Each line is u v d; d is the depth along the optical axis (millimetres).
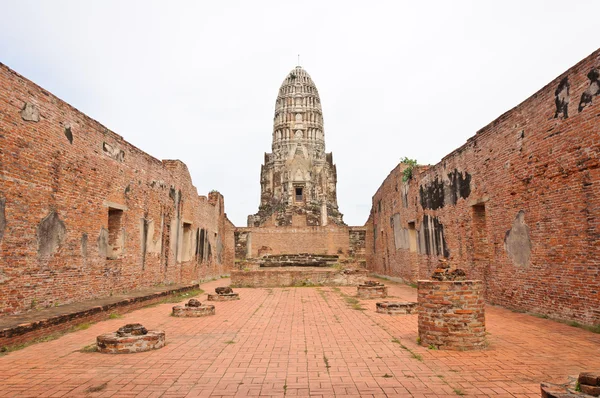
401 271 26422
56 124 11797
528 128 11922
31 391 5613
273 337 9125
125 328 8273
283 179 63812
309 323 10953
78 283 12688
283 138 74812
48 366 6820
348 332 9641
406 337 8977
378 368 6621
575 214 9961
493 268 13984
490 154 14180
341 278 22703
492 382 5855
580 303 9789
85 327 10461
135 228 16906
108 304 12047
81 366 6812
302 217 55219
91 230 13500
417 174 22797
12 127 10078
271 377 6188
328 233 42281
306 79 77438
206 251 28938
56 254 11656
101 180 14211
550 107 10906
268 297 17453
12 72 10109
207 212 29250
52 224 11531
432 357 7242
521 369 6445
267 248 42125
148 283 18172
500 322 10531
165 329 10148
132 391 5605
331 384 5848
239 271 22500
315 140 74562
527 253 11969
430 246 20531
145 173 17984
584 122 9648
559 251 10547
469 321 7762
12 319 9250
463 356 7281
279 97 77062
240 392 5547
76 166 12734
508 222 12992
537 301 11500
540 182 11344
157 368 6684
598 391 4656
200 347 8164
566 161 10273
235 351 7824
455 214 17344
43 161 11195
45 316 9680
